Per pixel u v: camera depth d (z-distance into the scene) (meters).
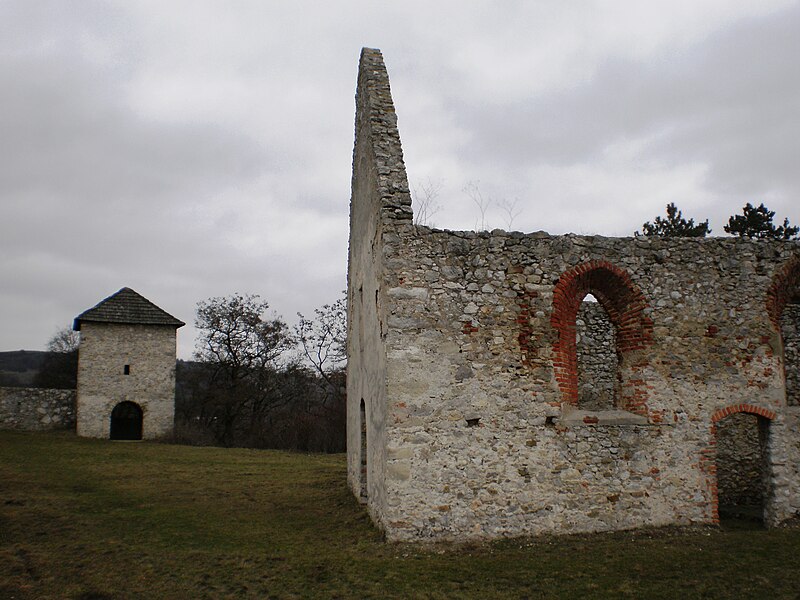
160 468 17.45
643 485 10.51
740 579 7.99
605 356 15.18
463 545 9.45
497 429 10.05
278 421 36.16
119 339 27.17
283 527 10.92
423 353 9.95
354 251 15.18
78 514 11.31
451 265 10.34
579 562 8.69
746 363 11.27
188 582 7.94
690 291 11.30
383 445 10.05
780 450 11.15
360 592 7.62
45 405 26.42
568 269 10.88
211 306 37.91
